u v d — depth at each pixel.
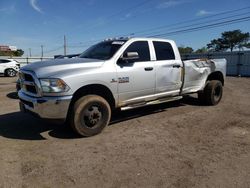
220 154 4.32
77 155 4.27
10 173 3.66
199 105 8.13
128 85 5.71
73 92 4.85
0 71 22.88
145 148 4.57
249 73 23.86
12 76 23.42
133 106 5.93
